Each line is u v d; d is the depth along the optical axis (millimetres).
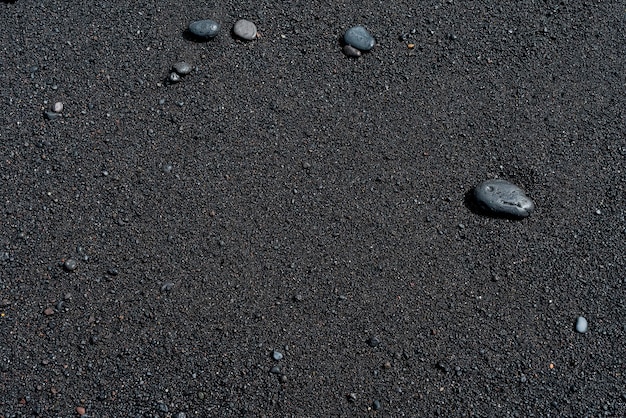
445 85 1172
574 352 1064
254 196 1117
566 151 1143
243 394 1048
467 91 1170
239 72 1173
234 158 1133
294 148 1139
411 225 1107
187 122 1147
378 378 1054
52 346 1059
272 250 1096
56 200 1110
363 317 1072
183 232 1101
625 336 1070
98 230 1100
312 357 1059
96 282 1080
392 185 1125
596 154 1143
